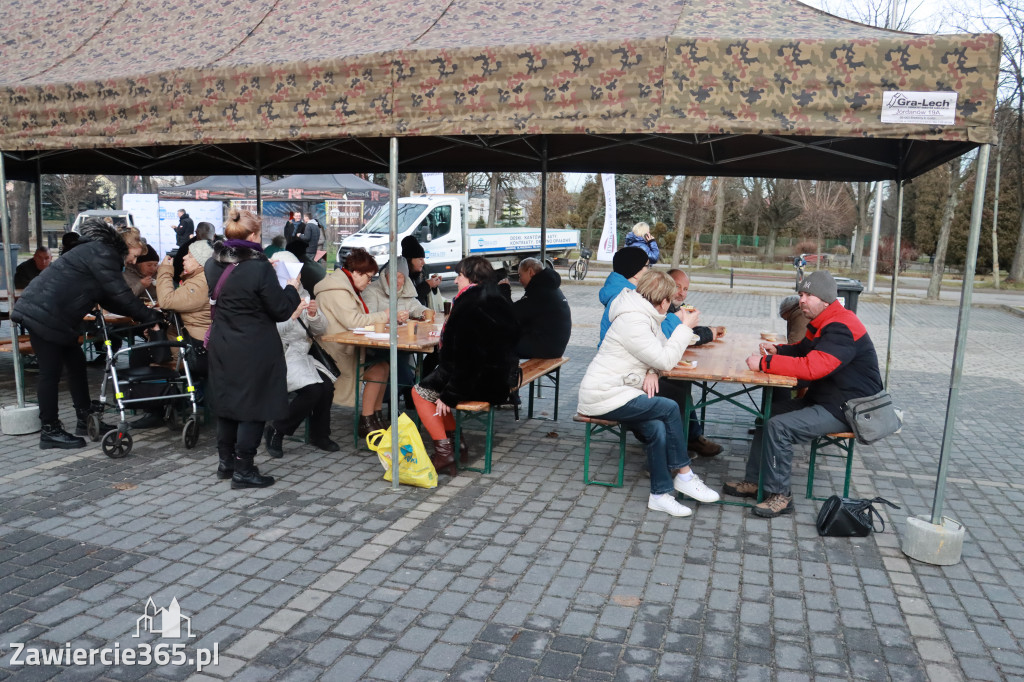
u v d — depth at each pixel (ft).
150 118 16.47
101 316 18.63
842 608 11.71
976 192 12.31
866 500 14.66
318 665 9.89
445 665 9.95
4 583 11.87
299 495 16.02
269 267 15.56
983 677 9.95
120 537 13.67
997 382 31.73
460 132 14.12
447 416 19.12
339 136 15.02
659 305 15.29
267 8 19.15
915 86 11.82
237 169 33.04
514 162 28.17
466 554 13.33
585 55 13.25
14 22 21.59
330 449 19.16
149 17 20.47
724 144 22.68
